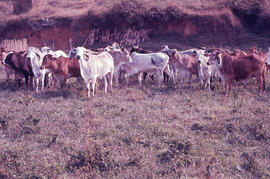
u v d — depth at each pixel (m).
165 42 28.94
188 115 9.74
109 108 10.70
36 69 13.77
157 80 16.36
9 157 6.80
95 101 11.70
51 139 8.09
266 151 7.22
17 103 11.78
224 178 6.04
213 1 31.59
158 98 12.05
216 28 28.97
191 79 15.56
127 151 7.30
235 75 12.11
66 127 8.91
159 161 6.85
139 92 13.23
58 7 36.50
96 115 9.84
